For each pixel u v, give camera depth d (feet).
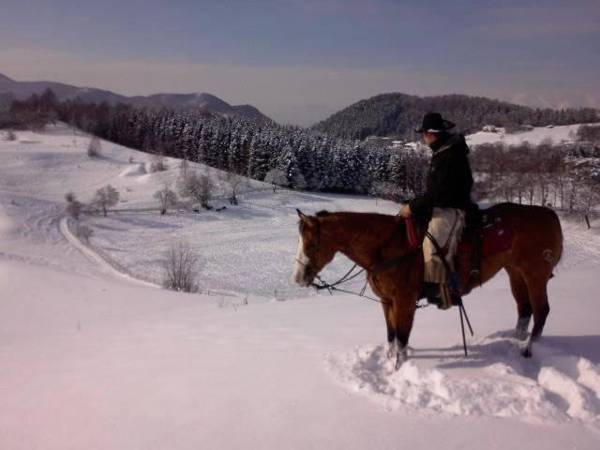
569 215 231.50
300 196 312.91
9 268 88.22
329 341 23.81
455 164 19.20
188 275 133.39
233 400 16.60
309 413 15.30
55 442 14.84
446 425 14.23
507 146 437.99
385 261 19.12
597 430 13.62
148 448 13.91
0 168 333.83
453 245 19.30
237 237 232.12
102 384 19.69
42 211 252.83
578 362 17.54
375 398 16.16
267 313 36.01
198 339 28.17
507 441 13.24
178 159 383.86
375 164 332.39
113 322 44.91
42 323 52.75
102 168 360.28
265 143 347.36
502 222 20.08
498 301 33.09
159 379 19.58
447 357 19.94
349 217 19.40
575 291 34.83
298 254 19.25
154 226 248.93
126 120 468.75
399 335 19.25
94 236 225.15
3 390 20.65
